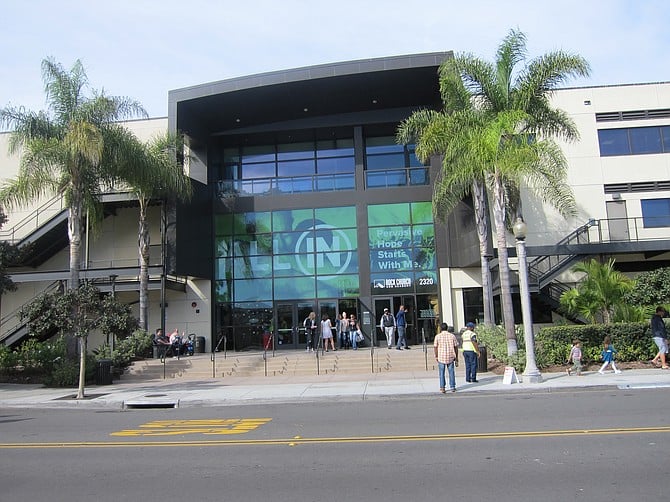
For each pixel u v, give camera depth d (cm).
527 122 1881
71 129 1962
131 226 2952
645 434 784
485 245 2194
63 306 1580
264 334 2766
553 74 1848
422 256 2783
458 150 1834
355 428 938
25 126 2042
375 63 2634
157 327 2841
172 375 2089
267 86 2691
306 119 3005
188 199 2691
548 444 742
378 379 1755
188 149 2922
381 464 671
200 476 646
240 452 774
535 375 1498
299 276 2830
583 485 554
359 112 2986
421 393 1405
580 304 1997
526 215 2725
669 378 1465
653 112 2795
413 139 2939
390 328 2464
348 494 554
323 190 2917
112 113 2127
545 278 2453
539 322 2650
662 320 1706
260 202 2919
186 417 1179
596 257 2523
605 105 2802
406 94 2852
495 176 1839
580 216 2716
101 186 2544
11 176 3055
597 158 2761
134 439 914
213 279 2873
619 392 1303
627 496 516
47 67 2105
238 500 548
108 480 642
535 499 516
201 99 2761
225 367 2102
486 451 716
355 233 2839
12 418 1261
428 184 2862
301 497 550
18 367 2092
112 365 2011
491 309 2172
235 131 3039
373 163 3011
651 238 2686
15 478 663
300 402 1395
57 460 760
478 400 1273
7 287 2058
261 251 2872
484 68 1891
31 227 2973
